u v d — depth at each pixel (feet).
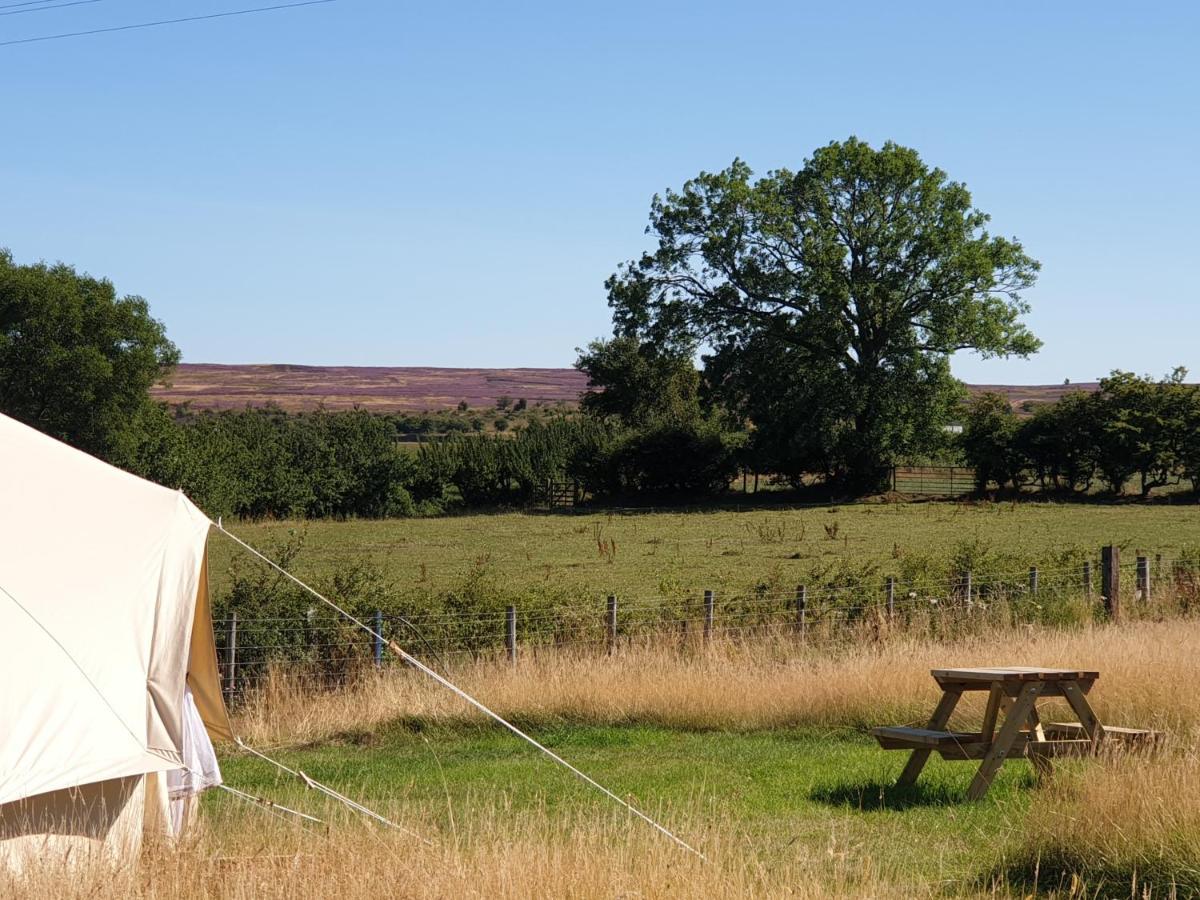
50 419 187.21
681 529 169.89
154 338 194.70
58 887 21.16
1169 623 56.34
